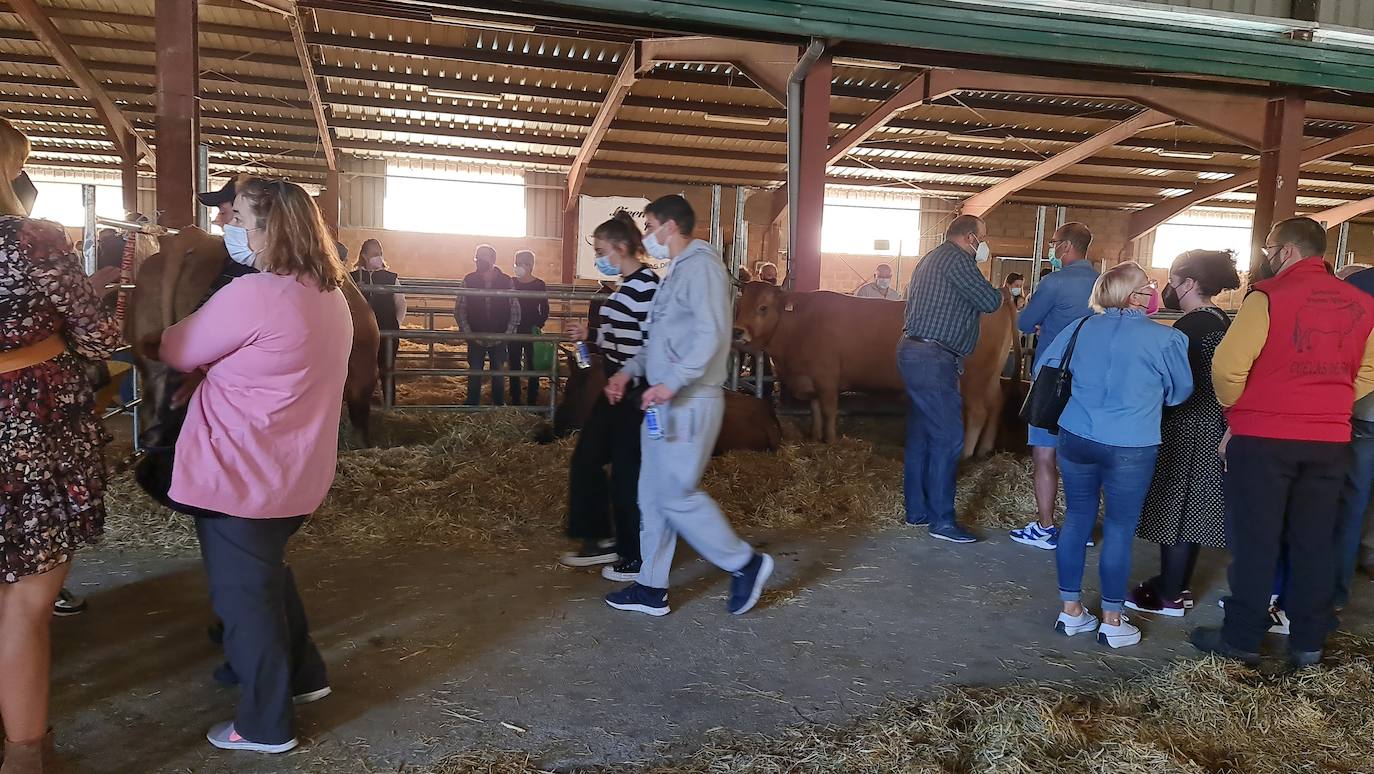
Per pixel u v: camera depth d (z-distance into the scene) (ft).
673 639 9.37
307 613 9.62
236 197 6.42
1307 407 8.54
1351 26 23.30
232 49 34.68
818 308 19.89
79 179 48.47
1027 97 39.47
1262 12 22.91
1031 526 13.44
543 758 6.95
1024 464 17.19
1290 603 9.07
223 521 6.37
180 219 19.06
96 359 6.02
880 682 8.56
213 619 9.23
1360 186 53.26
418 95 39.29
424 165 48.98
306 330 6.34
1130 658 9.38
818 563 12.14
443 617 9.66
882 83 37.86
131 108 40.78
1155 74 25.26
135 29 33.65
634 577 10.94
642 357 10.11
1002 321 18.42
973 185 54.13
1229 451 9.02
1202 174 51.75
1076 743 7.30
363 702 7.70
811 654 9.15
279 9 27.91
